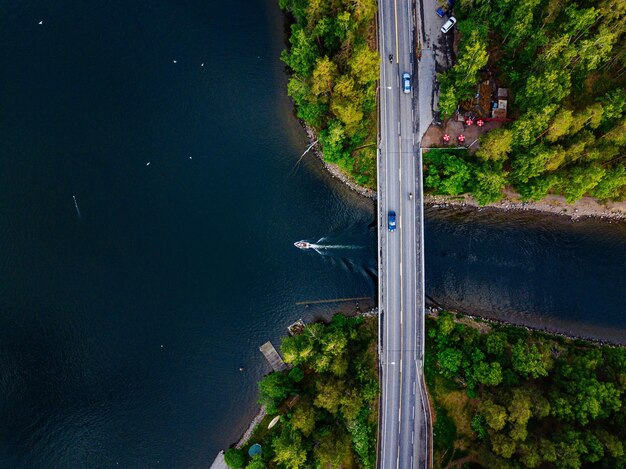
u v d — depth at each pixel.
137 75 114.88
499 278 113.31
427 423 103.94
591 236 112.94
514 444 89.25
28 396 113.06
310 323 113.25
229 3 115.88
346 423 102.56
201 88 114.00
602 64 101.75
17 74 114.38
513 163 100.12
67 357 113.19
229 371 113.62
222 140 113.94
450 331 104.94
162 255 114.31
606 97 97.69
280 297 114.31
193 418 113.25
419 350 106.44
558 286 113.00
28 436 113.00
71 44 115.50
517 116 106.38
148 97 114.31
